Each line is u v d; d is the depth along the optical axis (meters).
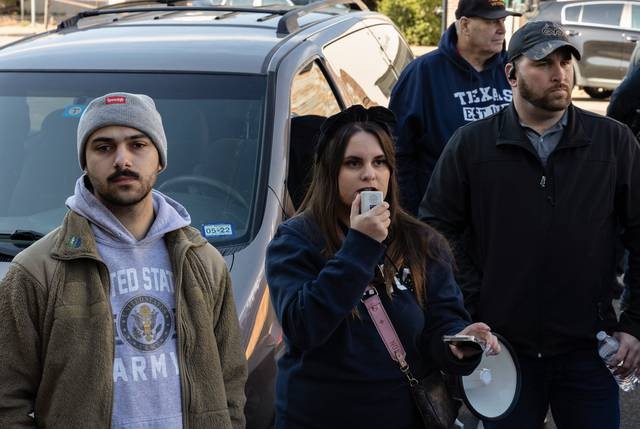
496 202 3.65
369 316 2.87
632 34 16.66
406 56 7.53
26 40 5.26
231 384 2.67
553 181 3.59
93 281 2.45
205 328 2.55
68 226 2.48
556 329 3.64
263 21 5.40
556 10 17.25
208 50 4.74
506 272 3.66
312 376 2.90
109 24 5.38
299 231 2.96
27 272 2.43
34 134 4.51
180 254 2.54
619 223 3.75
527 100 3.55
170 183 4.24
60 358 2.39
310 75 4.84
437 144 4.99
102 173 2.49
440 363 2.88
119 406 2.43
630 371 3.67
